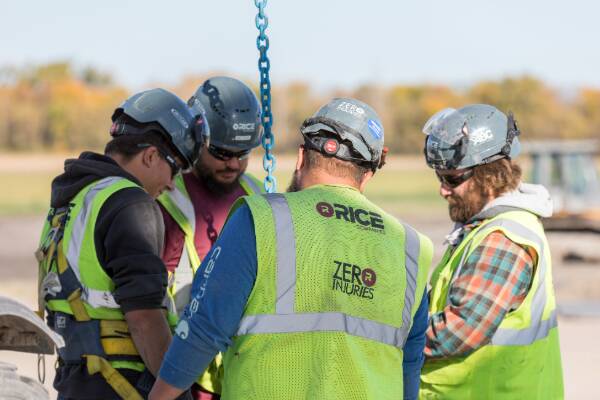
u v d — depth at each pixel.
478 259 4.71
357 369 3.73
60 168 89.88
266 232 3.72
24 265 25.78
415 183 66.44
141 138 4.41
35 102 126.81
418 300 3.95
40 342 3.36
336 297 3.75
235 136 5.25
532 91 124.56
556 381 5.03
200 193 5.35
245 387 3.70
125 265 4.10
